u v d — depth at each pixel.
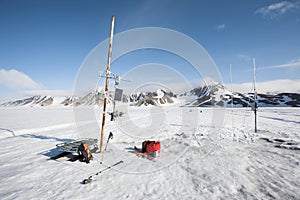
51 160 5.54
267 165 5.43
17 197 3.36
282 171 4.95
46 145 7.53
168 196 3.49
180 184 4.05
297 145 7.87
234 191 3.77
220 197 3.50
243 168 5.14
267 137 9.78
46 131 11.69
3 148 7.02
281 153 6.78
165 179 4.31
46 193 3.53
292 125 14.73
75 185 3.90
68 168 4.89
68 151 5.73
